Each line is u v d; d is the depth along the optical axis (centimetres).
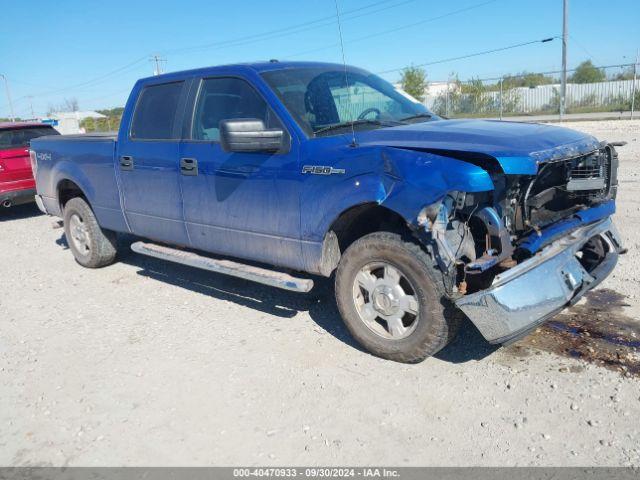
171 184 523
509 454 303
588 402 340
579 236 394
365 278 404
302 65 500
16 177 1029
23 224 1049
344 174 390
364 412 350
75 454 330
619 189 873
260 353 434
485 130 399
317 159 408
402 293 386
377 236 388
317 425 341
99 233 665
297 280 439
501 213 365
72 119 5478
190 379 404
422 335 377
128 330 496
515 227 375
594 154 406
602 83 3112
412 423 336
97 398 388
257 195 450
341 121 452
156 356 443
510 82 3312
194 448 328
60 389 403
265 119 448
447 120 475
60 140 673
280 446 324
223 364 422
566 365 382
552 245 378
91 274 673
